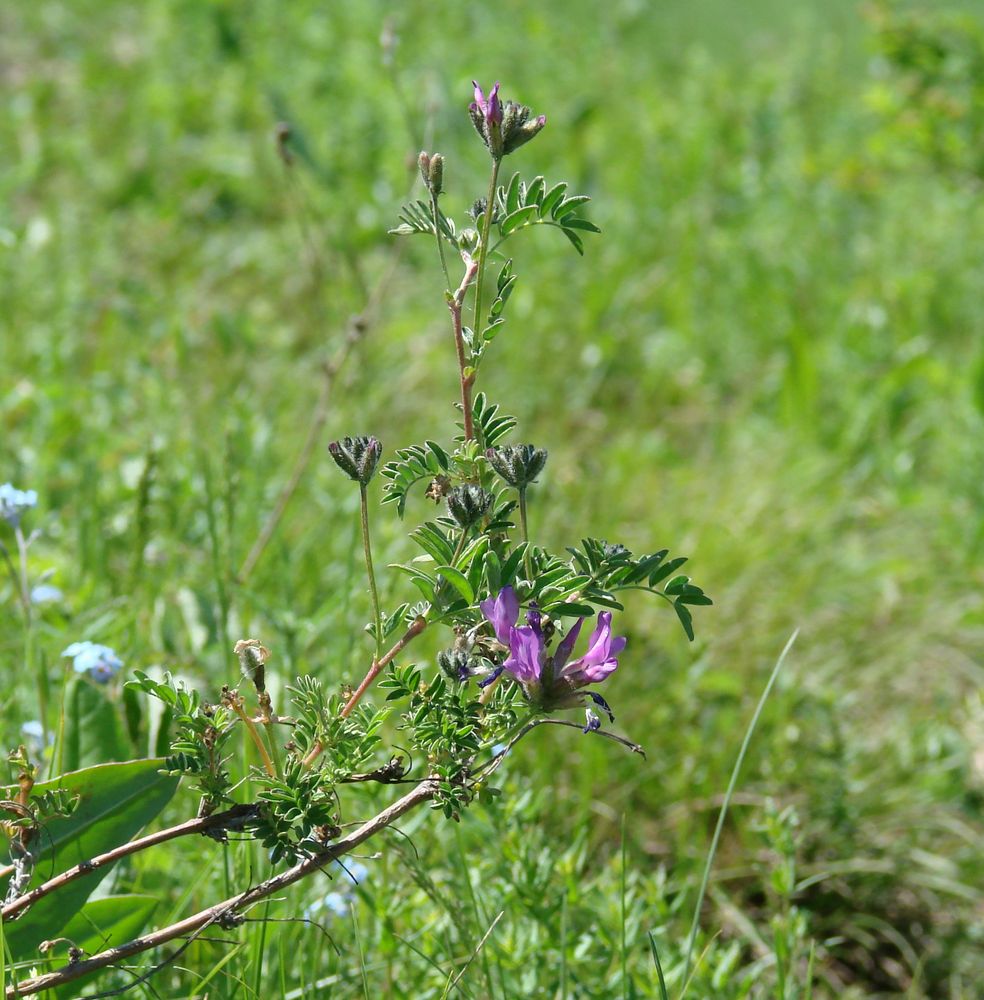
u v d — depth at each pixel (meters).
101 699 2.48
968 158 6.00
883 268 6.54
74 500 4.00
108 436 4.53
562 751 3.24
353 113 8.02
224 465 3.53
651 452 5.15
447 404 5.21
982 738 3.66
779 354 5.87
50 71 9.31
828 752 3.30
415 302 6.20
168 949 2.31
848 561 4.47
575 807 3.13
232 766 2.62
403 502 1.93
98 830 2.09
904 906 3.22
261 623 3.40
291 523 4.04
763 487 4.79
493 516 1.94
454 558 1.83
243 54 9.45
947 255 6.57
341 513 4.10
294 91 8.59
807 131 8.50
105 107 8.45
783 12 12.23
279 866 2.43
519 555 1.81
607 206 7.27
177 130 8.11
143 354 4.93
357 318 4.19
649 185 7.64
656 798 3.29
